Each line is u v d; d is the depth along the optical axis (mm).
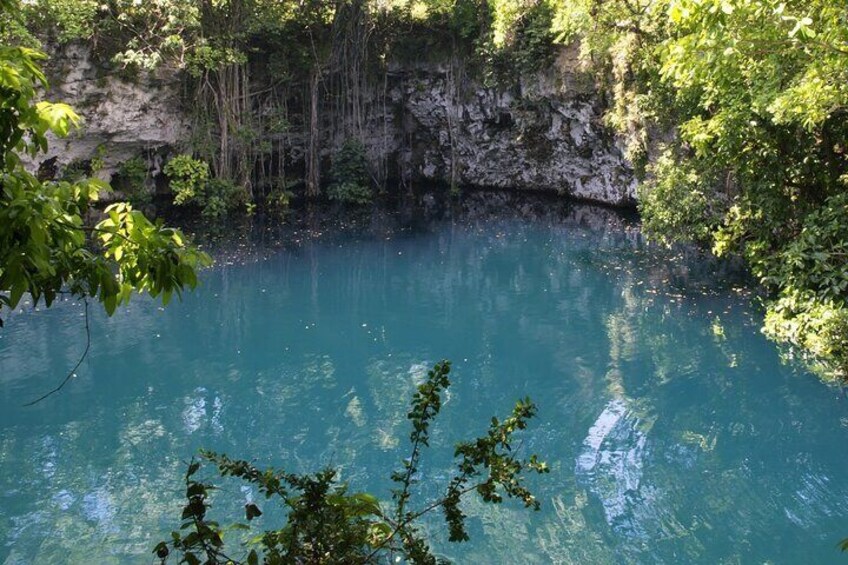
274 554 3117
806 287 12625
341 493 3385
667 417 10680
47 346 13000
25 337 13344
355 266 17672
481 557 7789
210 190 21516
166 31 20172
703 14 7898
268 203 22625
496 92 23609
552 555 7809
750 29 9336
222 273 17016
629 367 12250
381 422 10812
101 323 14039
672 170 15797
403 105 25531
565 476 9312
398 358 12898
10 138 3088
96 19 19984
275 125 22562
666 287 15562
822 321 11852
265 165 24375
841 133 13305
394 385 11938
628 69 18875
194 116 21641
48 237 2971
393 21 24125
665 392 11367
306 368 12500
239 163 22266
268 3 22016
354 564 3193
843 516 8297
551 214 21938
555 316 14500
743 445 9867
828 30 9023
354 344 13430
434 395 3621
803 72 10703
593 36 17688
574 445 10055
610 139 21469
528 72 22344
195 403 11336
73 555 7855
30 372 12094
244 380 12070
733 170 15211
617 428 10461
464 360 12773
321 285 16359
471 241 19562
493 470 3490
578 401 11266
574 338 13469
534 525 8336
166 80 21000
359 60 23719
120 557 7809
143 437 10367
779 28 9336
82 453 9953
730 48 8898
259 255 18328
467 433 10438
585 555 7797
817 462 9391
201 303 15172
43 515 8586
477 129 24641
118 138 20875
